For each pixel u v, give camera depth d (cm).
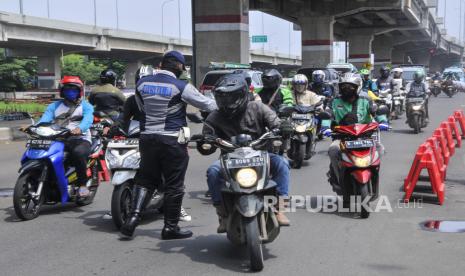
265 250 623
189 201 890
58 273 558
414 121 1795
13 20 5700
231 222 559
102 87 1035
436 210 804
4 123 2588
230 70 2295
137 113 706
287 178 593
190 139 593
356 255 602
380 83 2183
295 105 1189
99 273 557
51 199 805
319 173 1123
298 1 5362
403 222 738
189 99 647
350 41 7312
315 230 703
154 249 636
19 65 6794
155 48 8375
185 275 549
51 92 5781
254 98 900
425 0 7119
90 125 810
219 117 604
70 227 739
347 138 767
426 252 609
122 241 670
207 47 3606
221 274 550
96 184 886
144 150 655
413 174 857
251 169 538
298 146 1161
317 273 547
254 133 605
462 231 692
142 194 667
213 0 3575
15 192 757
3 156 1445
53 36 6384
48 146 767
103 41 7219
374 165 750
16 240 678
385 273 545
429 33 9031
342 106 806
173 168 658
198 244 654
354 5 5272
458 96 4272
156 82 648
